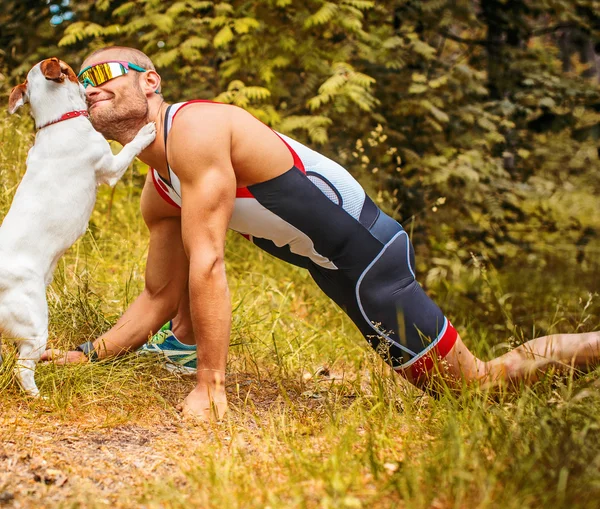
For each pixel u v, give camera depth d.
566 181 8.71
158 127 3.01
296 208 2.99
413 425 2.79
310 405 3.21
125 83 2.97
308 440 2.59
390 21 6.55
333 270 3.15
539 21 9.31
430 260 6.47
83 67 3.04
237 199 2.97
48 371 3.07
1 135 4.99
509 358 3.21
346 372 4.02
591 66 10.39
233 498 2.10
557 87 6.62
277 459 2.41
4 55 6.37
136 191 5.86
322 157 3.11
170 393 3.21
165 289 3.41
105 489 2.21
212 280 2.82
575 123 6.84
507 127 6.59
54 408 2.84
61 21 6.46
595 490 2.04
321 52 5.82
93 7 6.40
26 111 5.54
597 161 8.79
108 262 4.68
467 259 6.83
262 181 2.95
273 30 5.79
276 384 3.52
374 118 6.10
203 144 2.80
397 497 2.10
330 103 6.05
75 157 2.90
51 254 2.90
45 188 2.88
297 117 5.59
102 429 2.71
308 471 2.23
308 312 5.00
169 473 2.34
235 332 3.94
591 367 3.15
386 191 6.08
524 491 2.05
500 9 6.91
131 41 6.25
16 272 2.79
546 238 7.90
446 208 6.61
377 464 2.24
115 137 3.07
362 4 5.62
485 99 7.03
